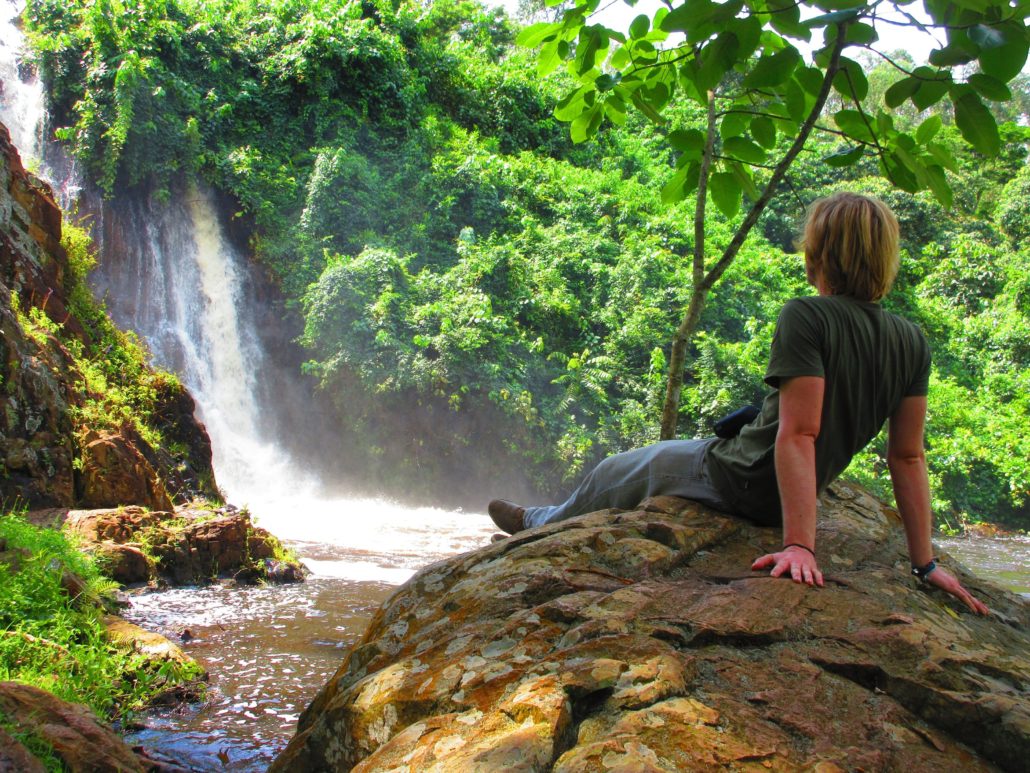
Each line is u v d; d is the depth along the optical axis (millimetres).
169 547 7883
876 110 2889
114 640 5051
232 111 21422
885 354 2281
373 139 23422
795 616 2002
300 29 22969
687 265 24188
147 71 19406
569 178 26688
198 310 19344
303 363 19156
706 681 1761
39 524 7590
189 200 19750
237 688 4867
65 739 2568
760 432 2471
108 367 10773
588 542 2424
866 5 2418
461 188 23562
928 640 1915
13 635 4449
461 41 32594
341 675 2367
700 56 3012
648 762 1439
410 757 1626
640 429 19656
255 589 7805
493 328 19547
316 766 2021
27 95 19984
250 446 19141
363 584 8352
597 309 22562
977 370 27938
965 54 2307
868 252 2271
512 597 2221
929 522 2428
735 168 3486
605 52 3213
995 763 1679
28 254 10727
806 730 1630
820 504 2984
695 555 2412
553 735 1559
